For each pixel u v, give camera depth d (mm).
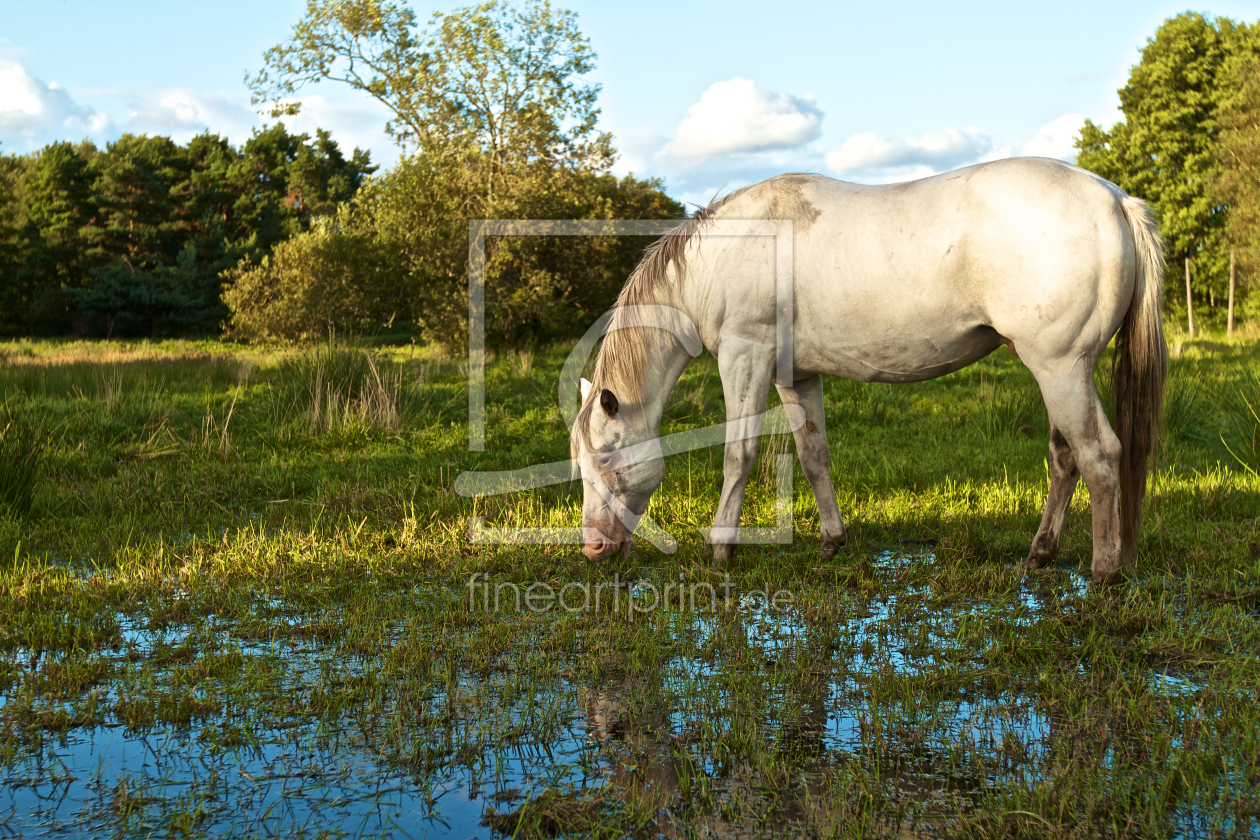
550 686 2846
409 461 6832
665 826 2029
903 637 3279
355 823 2057
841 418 8242
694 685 2830
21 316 33562
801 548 4613
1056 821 1989
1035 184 3500
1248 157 24812
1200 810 2045
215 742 2449
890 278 3742
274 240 46500
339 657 3131
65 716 2586
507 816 2057
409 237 16203
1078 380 3539
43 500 5395
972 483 5816
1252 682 2732
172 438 7395
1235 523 4641
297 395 8305
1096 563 3682
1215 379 9172
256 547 4496
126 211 41844
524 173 16281
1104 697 2660
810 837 1966
